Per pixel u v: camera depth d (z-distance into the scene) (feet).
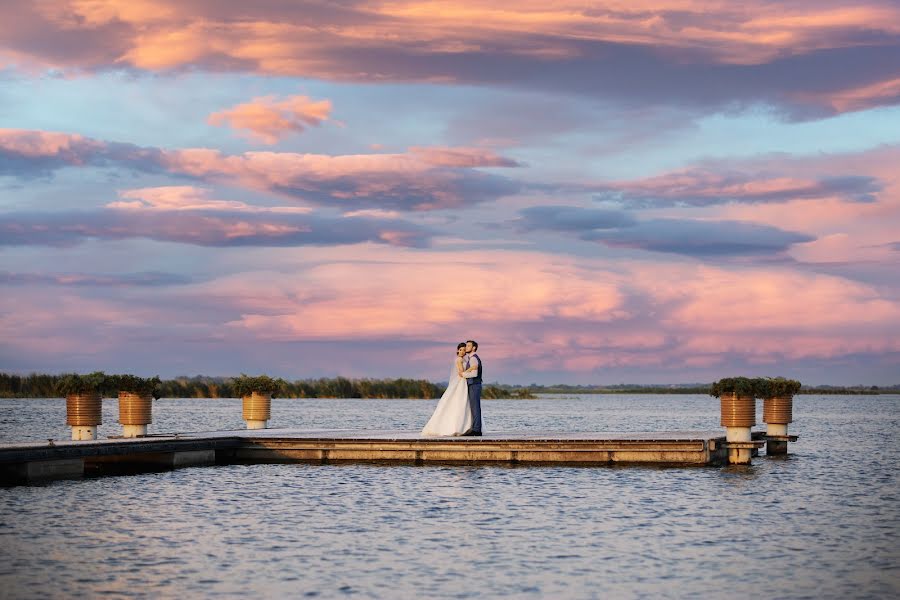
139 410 90.07
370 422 183.93
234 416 210.79
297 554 46.47
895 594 39.27
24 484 71.51
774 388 106.32
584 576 42.22
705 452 84.74
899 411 310.04
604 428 167.22
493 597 38.60
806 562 45.32
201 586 39.93
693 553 47.29
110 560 44.68
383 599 38.11
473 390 92.58
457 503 63.05
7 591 38.78
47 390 258.37
